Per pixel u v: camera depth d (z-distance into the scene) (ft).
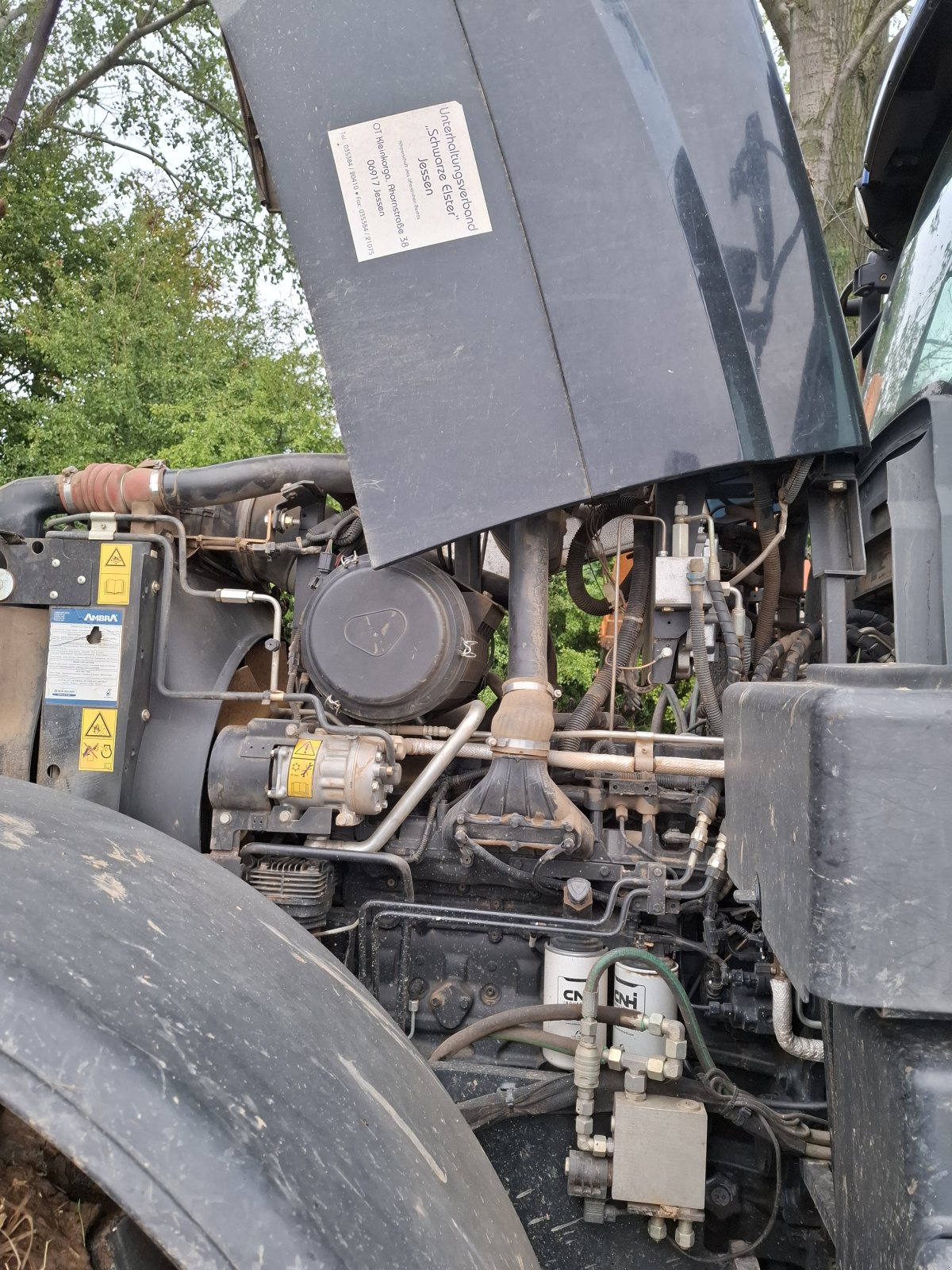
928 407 5.06
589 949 5.82
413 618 6.12
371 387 5.45
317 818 6.13
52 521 6.80
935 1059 2.34
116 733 6.27
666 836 6.14
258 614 8.08
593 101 5.30
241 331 38.52
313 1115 2.83
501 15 5.38
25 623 6.69
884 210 7.77
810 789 2.32
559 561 7.05
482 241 5.38
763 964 5.74
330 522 6.88
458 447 5.35
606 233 5.26
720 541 7.52
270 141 5.60
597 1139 5.21
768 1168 5.45
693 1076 5.72
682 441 5.15
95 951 2.84
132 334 30.94
